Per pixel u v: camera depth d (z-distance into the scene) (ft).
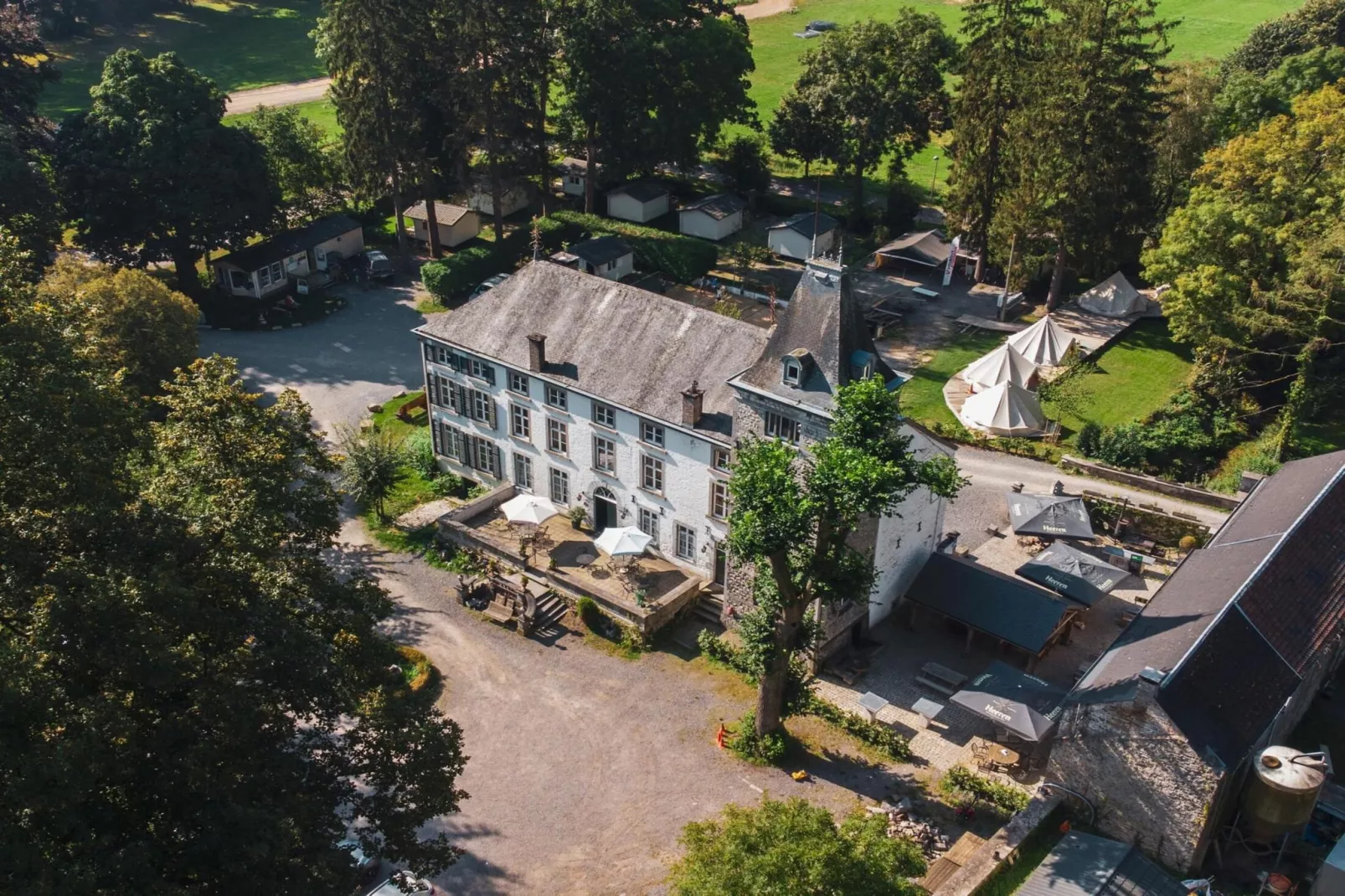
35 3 533.96
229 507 133.69
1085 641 197.47
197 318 263.49
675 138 372.38
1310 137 265.13
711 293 339.77
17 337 116.06
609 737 177.17
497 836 158.92
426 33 329.52
